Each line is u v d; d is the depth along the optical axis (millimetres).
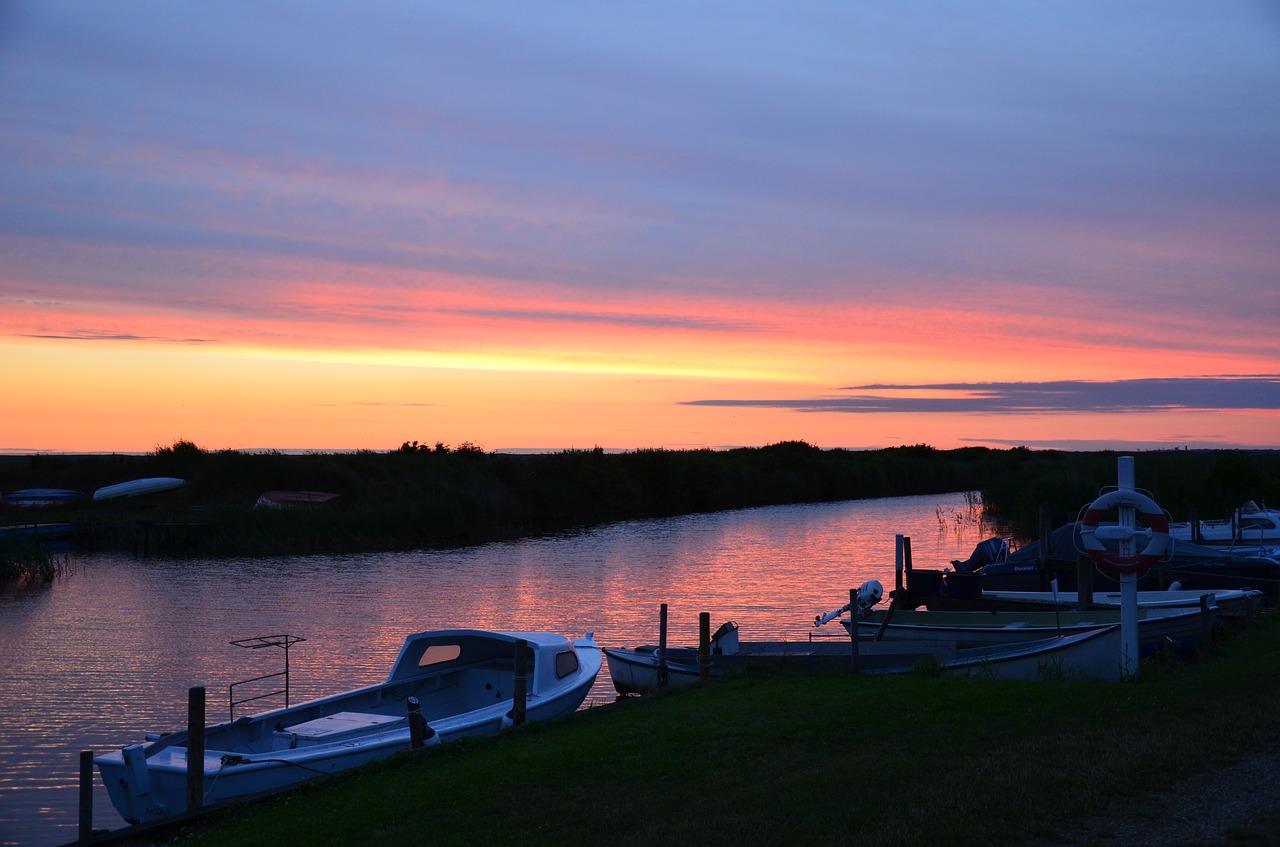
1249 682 12633
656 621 27594
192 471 60875
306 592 33000
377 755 12898
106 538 46938
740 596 32250
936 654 16156
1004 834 7461
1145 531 14164
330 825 9531
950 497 93750
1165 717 10961
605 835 8484
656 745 11242
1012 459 110688
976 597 24594
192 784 11070
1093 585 27297
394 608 29672
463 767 11078
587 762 10711
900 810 8312
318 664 22062
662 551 46344
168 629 26297
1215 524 35594
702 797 9250
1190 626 18328
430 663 16734
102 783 14133
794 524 62531
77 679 20703
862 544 49969
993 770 9141
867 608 22812
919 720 11656
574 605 30281
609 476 70188
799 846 7699
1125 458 14242
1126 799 8125
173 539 45219
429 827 9125
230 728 13461
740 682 15258
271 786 11906
